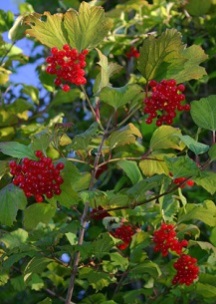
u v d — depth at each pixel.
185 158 1.19
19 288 1.50
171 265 1.37
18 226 1.84
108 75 1.37
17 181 1.23
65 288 1.57
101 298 1.50
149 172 1.44
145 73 1.31
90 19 1.25
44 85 1.73
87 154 1.38
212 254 1.38
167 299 1.45
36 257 1.25
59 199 1.27
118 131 1.38
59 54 1.25
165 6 1.82
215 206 1.29
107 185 1.98
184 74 1.31
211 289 1.36
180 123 1.89
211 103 1.22
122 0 1.99
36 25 1.26
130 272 1.35
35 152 1.24
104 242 1.26
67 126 1.29
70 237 1.37
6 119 1.61
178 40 1.26
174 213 1.31
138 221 1.47
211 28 1.74
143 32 1.77
